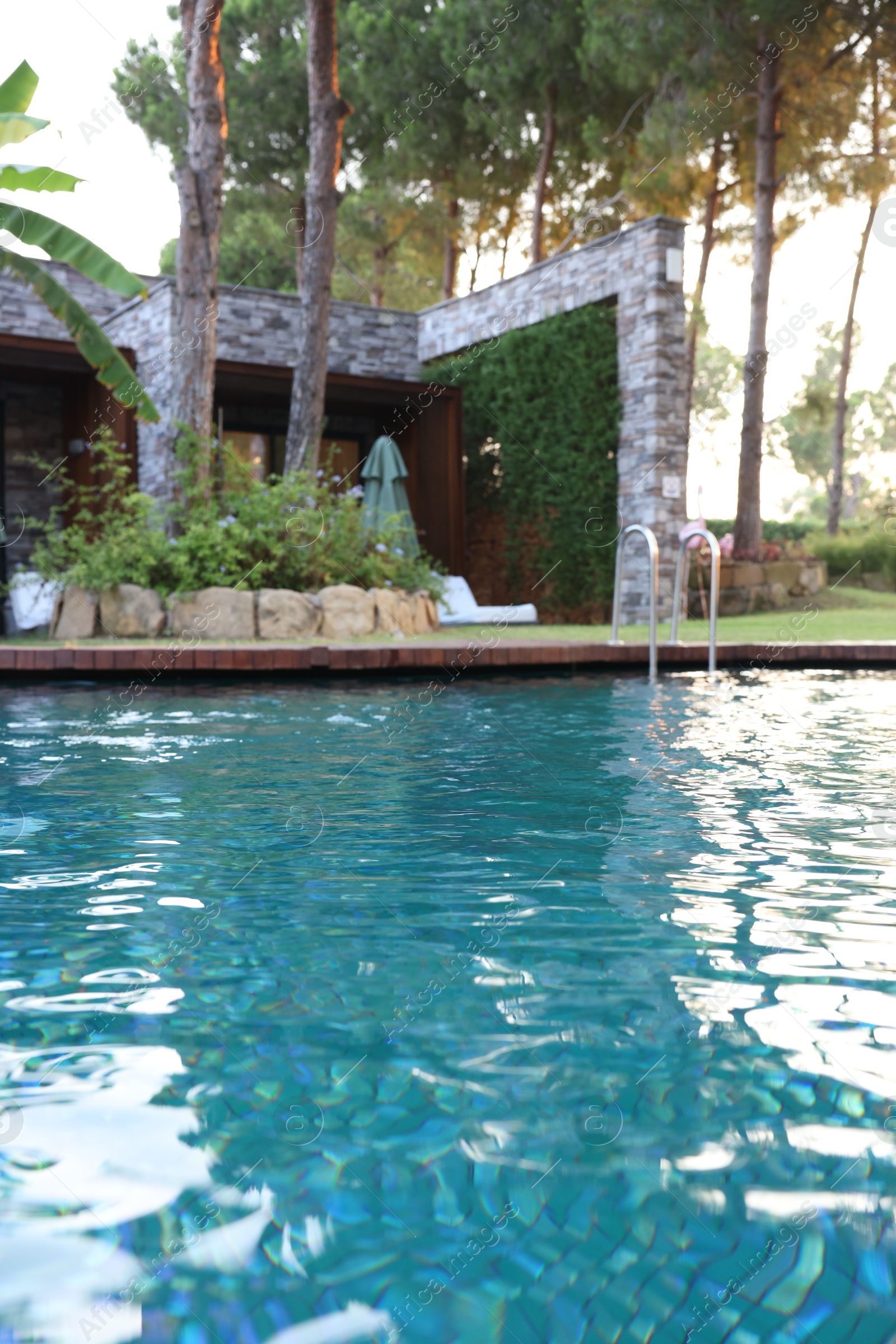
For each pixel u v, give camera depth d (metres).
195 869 2.21
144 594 8.84
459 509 13.45
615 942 1.73
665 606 12.52
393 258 19.17
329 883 2.10
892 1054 1.29
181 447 9.49
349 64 15.85
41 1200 0.98
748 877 2.14
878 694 5.80
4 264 7.88
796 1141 1.09
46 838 2.49
